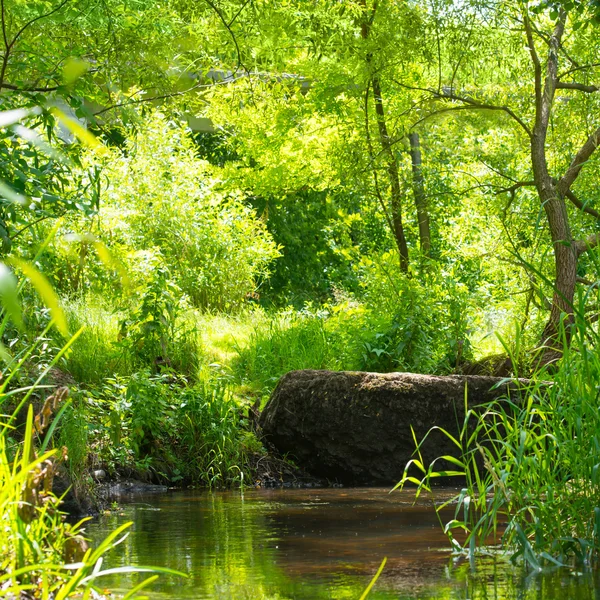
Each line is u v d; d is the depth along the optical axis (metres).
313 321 12.41
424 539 4.60
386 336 11.02
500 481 4.09
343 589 3.35
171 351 10.17
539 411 4.43
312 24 10.56
